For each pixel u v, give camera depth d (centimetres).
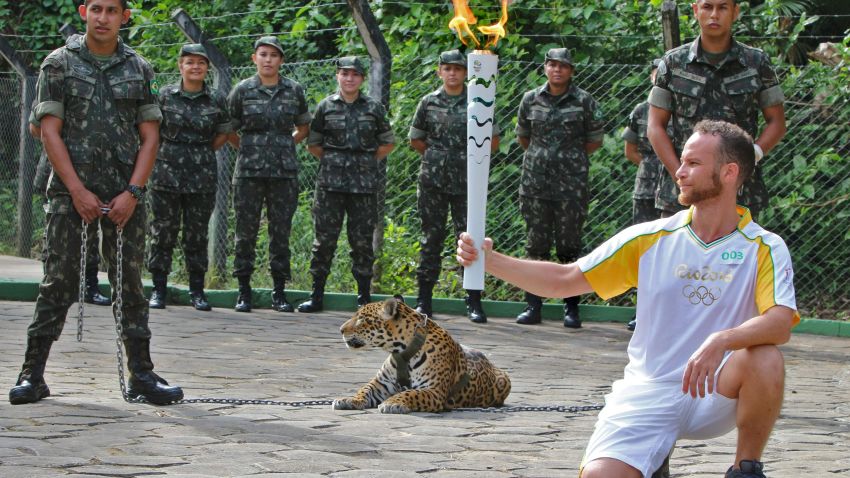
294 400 661
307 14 1588
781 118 703
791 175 1212
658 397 383
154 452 491
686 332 387
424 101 1100
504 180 1237
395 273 1219
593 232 1236
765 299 372
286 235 1105
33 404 600
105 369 744
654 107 709
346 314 1112
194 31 1183
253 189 1084
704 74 693
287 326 1005
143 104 618
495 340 988
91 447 496
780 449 561
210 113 1064
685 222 395
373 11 1438
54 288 606
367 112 1093
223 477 449
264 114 1073
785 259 378
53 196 605
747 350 373
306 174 1277
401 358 645
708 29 683
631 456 374
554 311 1162
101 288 1114
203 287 1104
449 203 1104
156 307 1077
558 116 1088
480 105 357
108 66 607
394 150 1252
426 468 482
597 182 1235
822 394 761
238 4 1627
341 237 1239
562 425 606
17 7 1803
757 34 1395
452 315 1161
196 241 1085
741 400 375
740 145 383
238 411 609
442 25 1334
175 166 1057
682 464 520
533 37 1360
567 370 835
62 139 600
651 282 393
